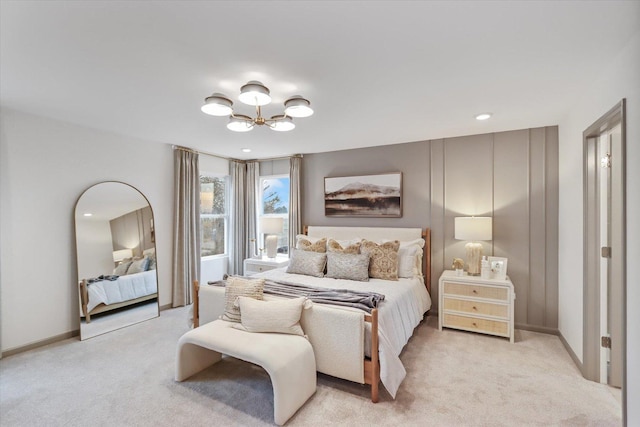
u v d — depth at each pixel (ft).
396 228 13.65
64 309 10.75
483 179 12.30
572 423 6.41
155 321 12.61
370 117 10.13
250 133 12.18
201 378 8.21
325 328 7.68
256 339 7.39
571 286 9.49
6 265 9.50
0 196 9.38
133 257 12.66
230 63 6.50
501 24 5.19
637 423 5.45
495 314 10.65
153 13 4.85
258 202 17.89
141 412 6.80
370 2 4.61
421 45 5.83
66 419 6.57
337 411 6.81
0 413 6.76
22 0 4.49
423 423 6.42
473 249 11.66
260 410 6.88
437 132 12.02
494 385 7.83
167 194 14.15
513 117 10.18
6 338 9.48
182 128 11.48
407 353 9.65
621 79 6.08
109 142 12.00
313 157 16.07
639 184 5.40
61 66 6.62
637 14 4.89
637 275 5.47
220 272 17.13
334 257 11.76
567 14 4.92
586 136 8.00
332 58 6.31
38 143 10.12
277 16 4.95
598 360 8.00
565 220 10.16
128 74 7.00
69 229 10.91
